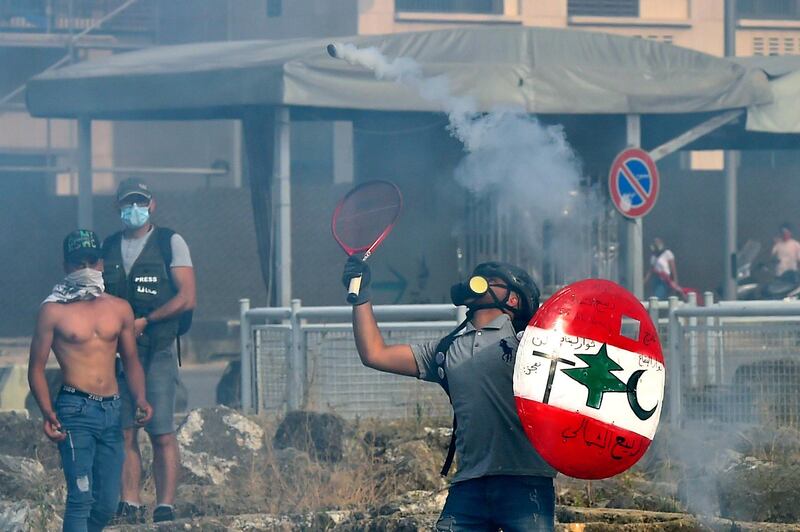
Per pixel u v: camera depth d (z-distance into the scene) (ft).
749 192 288.10
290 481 94.94
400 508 86.22
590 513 80.74
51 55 315.99
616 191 143.43
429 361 58.85
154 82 153.79
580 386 54.75
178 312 89.92
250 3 292.61
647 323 55.83
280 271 150.10
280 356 125.29
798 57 183.83
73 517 76.18
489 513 57.26
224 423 103.55
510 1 297.74
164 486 88.79
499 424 56.59
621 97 156.56
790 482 81.76
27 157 320.70
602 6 304.91
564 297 55.36
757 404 104.58
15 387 134.51
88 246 78.38
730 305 106.32
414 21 289.74
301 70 144.46
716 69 163.53
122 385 88.28
